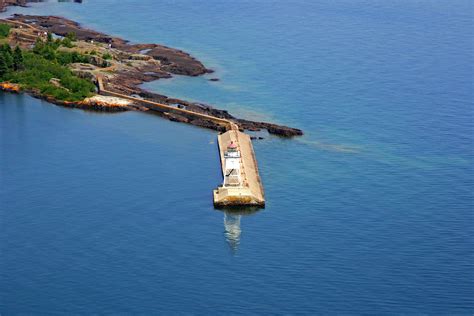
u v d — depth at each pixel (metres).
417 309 170.62
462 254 189.38
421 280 179.50
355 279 179.62
